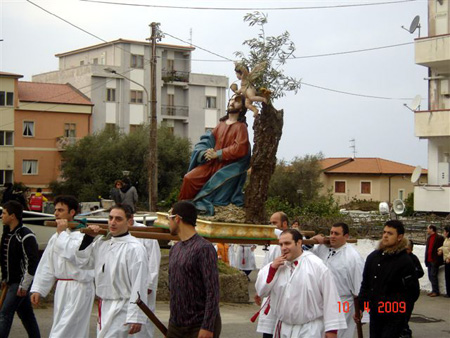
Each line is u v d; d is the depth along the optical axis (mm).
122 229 7758
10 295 9094
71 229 8555
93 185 47281
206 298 6598
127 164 47969
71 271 8383
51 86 55438
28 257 9031
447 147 34375
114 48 56844
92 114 55000
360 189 61125
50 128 53281
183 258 6727
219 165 12922
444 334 12938
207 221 10781
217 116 61562
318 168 53844
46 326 11406
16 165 52000
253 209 13234
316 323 7098
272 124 13430
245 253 19469
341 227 9375
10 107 51688
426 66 34438
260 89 12547
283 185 52750
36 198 26219
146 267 7715
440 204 33531
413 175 32906
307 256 7168
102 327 7676
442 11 34094
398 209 24156
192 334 6707
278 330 7320
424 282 19234
